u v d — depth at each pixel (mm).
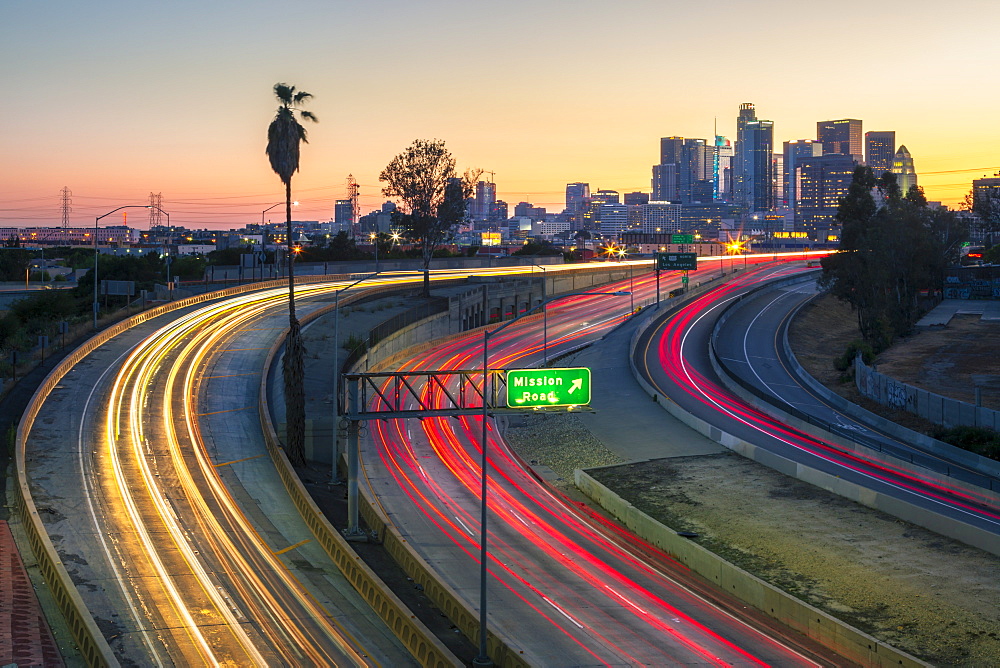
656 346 122562
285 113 61250
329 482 61000
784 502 58500
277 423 69562
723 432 74500
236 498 54375
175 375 80875
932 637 38906
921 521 53000
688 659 36188
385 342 106812
